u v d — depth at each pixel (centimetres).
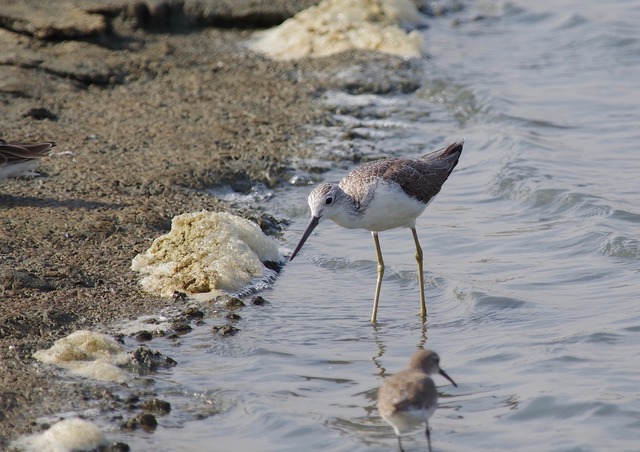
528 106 2128
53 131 1839
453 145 1380
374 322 1267
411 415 914
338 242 1544
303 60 2344
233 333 1207
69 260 1353
